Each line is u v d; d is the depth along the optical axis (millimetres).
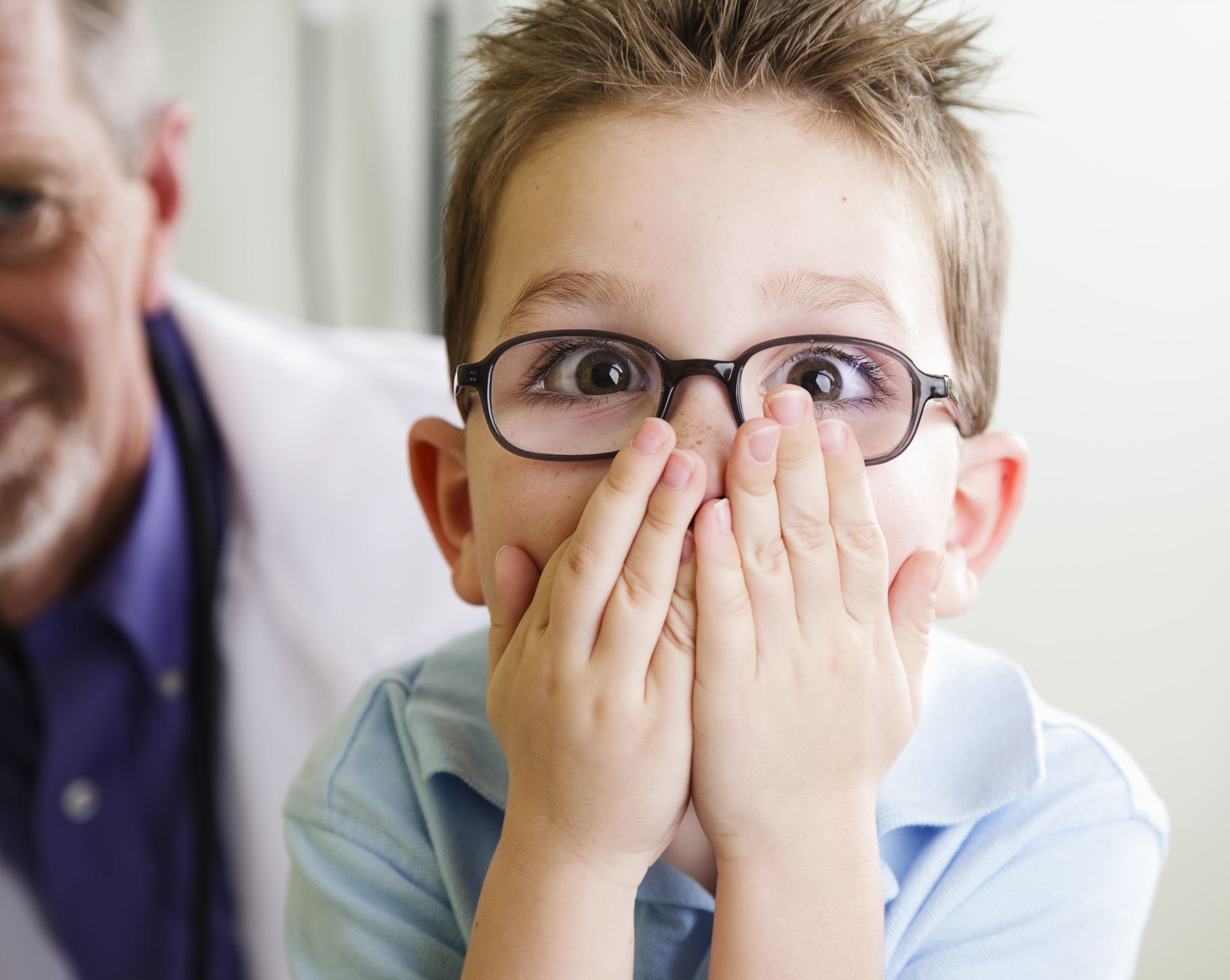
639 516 561
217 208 1944
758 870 562
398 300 1899
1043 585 1354
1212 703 1286
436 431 755
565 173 616
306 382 1418
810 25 660
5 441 1151
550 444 606
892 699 584
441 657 837
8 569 1195
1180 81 1274
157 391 1357
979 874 641
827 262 582
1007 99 1298
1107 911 636
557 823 571
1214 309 1274
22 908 1227
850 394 597
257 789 1218
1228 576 1279
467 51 849
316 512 1316
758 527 554
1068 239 1313
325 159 1892
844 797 571
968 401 707
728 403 563
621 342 577
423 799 706
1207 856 1283
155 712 1220
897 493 600
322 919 701
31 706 1241
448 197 809
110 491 1266
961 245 691
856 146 616
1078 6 1292
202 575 1240
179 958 1197
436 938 668
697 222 577
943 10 1239
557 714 568
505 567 608
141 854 1214
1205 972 1276
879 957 556
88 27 1190
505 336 635
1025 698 722
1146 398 1301
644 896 626
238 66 1908
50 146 1133
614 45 678
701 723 562
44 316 1156
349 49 1859
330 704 1234
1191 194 1272
